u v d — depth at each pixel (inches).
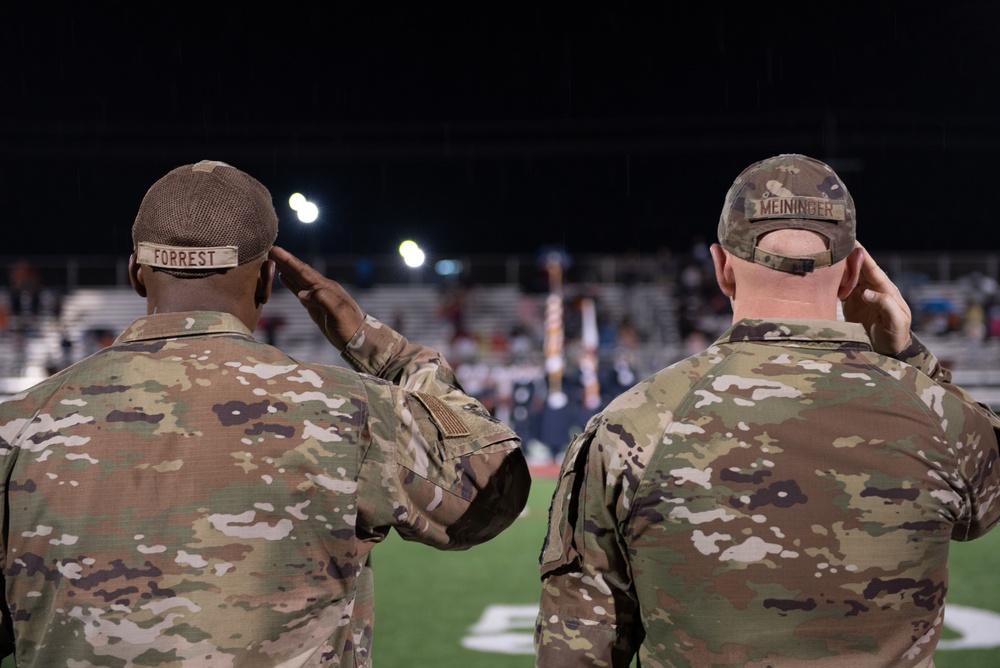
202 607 62.6
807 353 69.9
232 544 63.7
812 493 66.4
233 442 65.2
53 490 64.1
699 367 70.5
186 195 68.6
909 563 66.5
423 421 70.8
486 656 212.8
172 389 66.6
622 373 671.1
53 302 927.7
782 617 65.9
